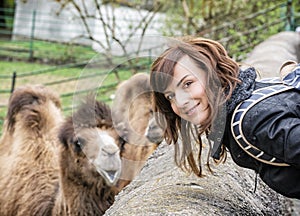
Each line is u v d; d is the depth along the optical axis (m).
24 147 5.73
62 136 5.09
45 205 5.46
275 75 6.12
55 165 5.61
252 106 2.59
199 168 3.16
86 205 5.13
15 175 5.68
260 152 2.62
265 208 3.39
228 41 10.02
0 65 15.85
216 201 2.88
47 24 19.30
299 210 4.03
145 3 13.25
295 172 2.66
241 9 10.99
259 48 7.46
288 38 7.92
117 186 4.86
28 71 15.08
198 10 11.52
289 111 2.54
